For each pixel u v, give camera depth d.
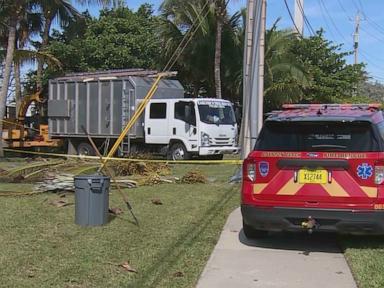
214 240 7.64
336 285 5.77
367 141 6.72
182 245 7.31
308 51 33.94
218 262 6.62
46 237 7.61
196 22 26.58
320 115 7.06
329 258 6.85
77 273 6.02
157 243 7.39
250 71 12.91
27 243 7.28
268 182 6.96
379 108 7.82
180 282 5.80
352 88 35.00
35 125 26.86
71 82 22.78
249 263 6.59
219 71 26.25
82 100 22.45
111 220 8.81
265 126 7.19
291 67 28.98
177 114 19.81
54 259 6.54
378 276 5.98
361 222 6.59
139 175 14.15
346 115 6.98
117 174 14.15
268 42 28.78
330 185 6.70
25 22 30.97
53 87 23.42
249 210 7.04
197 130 19.38
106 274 6.02
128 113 20.80
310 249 7.29
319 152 6.76
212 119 19.70
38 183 12.62
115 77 21.27
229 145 20.23
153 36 31.39
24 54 23.91
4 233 7.83
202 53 28.56
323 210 6.69
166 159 20.22
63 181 11.73
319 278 6.02
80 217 8.33
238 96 30.33
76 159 15.89
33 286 5.59
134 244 7.30
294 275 6.12
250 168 7.09
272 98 28.91
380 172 6.57
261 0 12.77
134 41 31.70
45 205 10.11
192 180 13.57
